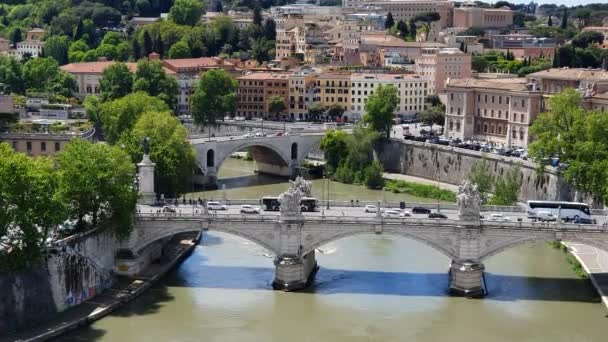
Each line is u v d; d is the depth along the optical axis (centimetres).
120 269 17775
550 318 16025
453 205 19362
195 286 17762
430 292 17525
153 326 15475
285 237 17600
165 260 19075
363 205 19750
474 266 17275
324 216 17562
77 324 15200
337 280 18312
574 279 18412
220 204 19288
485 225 17362
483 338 15112
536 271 18988
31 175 15025
